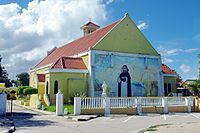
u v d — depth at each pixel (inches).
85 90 1508.4
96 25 2226.9
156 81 1686.8
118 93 1558.8
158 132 592.7
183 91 1953.7
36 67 2297.0
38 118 908.6
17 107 1417.3
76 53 1711.4
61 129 653.3
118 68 1582.2
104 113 1071.0
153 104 1182.3
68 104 1414.9
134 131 634.8
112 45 1590.8
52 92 1461.6
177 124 763.4
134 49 1653.5
